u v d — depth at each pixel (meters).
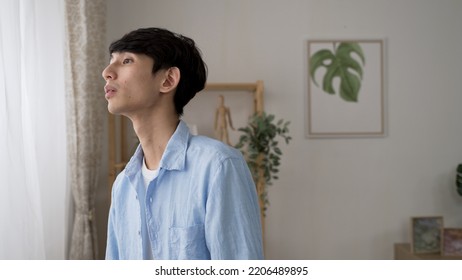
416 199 2.93
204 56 2.83
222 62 2.84
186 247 0.77
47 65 1.88
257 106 2.66
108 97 0.80
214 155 0.77
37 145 1.72
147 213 0.83
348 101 2.89
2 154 1.38
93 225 2.25
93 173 2.26
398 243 2.90
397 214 2.92
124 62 0.82
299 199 2.88
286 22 2.87
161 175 0.82
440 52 2.94
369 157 2.91
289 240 2.88
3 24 1.42
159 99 0.84
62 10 2.06
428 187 2.94
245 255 0.72
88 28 2.22
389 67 2.91
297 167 2.87
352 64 2.89
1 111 1.38
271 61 2.86
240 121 2.85
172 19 2.82
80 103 2.16
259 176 2.56
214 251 0.72
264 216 2.59
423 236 2.66
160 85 0.83
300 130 2.88
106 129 2.75
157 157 0.87
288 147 2.87
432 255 2.62
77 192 2.19
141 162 0.92
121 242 0.94
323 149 2.89
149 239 0.86
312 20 2.88
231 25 2.85
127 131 2.78
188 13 2.83
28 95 1.60
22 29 1.60
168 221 0.81
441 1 2.94
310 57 2.87
